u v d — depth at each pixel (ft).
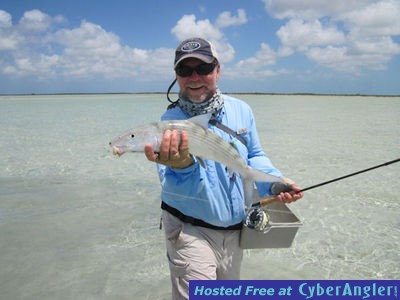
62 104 136.56
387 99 208.74
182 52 8.38
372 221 18.83
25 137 47.11
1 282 13.00
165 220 9.04
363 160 33.17
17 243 16.12
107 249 15.70
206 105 8.72
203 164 8.18
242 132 9.23
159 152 7.43
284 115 81.51
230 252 9.11
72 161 33.06
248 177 8.93
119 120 67.67
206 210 8.40
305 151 37.45
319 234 17.33
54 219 19.07
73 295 12.30
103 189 24.57
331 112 91.56
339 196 22.93
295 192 9.48
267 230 9.07
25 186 25.16
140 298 12.21
